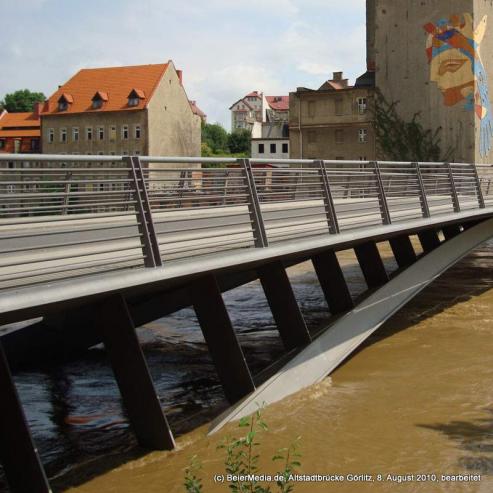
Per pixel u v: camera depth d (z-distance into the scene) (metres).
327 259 11.48
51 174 5.71
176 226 10.46
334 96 55.28
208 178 7.86
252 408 8.86
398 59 50.62
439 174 15.47
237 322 17.83
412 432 9.07
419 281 14.34
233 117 144.00
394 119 50.97
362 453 8.33
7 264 5.29
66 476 7.75
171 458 7.84
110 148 60.31
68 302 6.05
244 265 8.41
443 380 11.57
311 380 10.23
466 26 47.56
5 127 74.19
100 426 9.78
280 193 9.25
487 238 18.14
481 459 8.17
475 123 47.81
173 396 11.14
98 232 9.20
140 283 6.32
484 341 14.52
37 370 13.15
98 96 60.88
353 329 11.46
